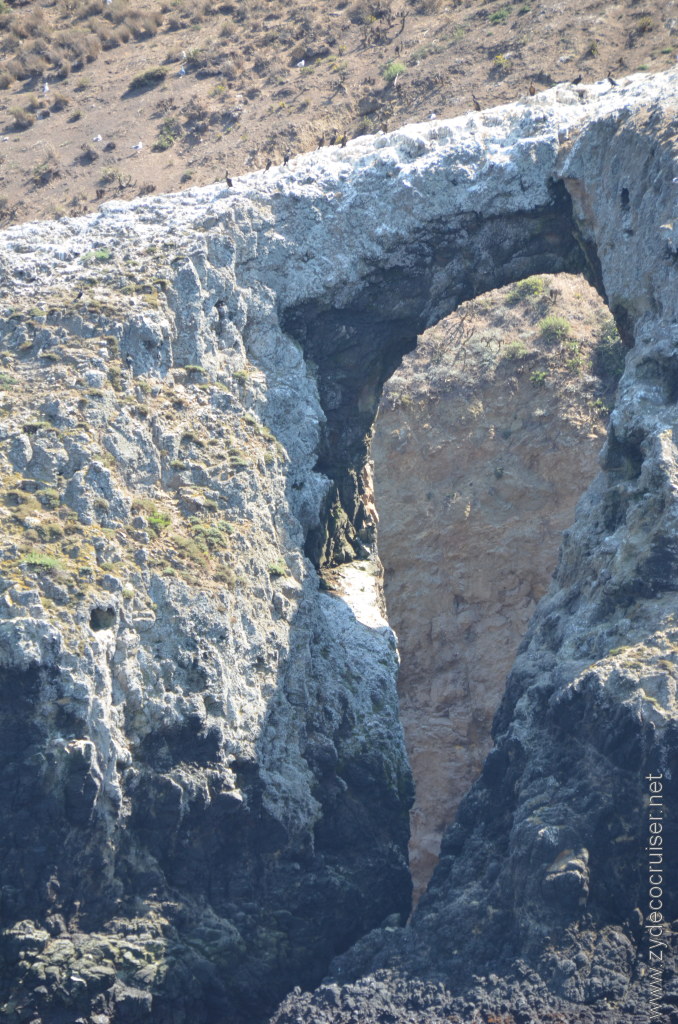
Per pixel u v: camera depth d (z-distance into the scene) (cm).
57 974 9175
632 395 10306
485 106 14425
